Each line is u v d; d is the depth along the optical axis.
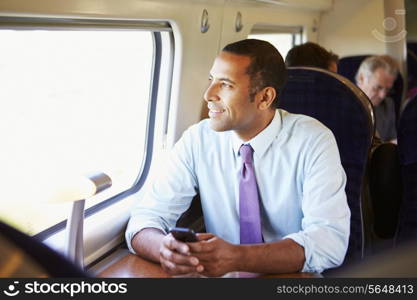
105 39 1.71
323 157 1.60
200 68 2.10
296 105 2.02
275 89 1.58
